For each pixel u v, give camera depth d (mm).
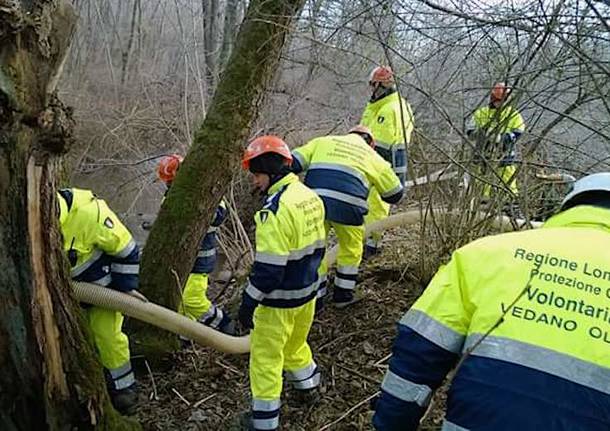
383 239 6418
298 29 4590
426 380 1856
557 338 1647
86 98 10141
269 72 4535
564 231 1817
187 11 11477
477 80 4473
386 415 1907
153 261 4441
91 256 3527
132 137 9211
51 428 2562
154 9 12578
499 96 4242
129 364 3775
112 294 3547
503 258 1793
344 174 4625
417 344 1834
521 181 4527
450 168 4848
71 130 2424
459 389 1709
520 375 1635
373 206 5648
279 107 7773
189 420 3861
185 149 8148
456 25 3887
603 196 1876
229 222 6789
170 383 4258
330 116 8078
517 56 3881
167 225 4426
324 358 4410
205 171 4430
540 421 1579
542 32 3633
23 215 2316
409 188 6016
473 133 4688
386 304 5062
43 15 2160
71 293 2711
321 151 4754
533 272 1746
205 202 4480
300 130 7914
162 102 9430
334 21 4457
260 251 3227
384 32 4117
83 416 2709
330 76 7453
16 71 2131
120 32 12805
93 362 2787
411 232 6559
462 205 4703
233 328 5051
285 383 4129
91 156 8969
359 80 6105
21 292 2375
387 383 1906
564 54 3736
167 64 11859
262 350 3424
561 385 1600
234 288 5957
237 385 4215
